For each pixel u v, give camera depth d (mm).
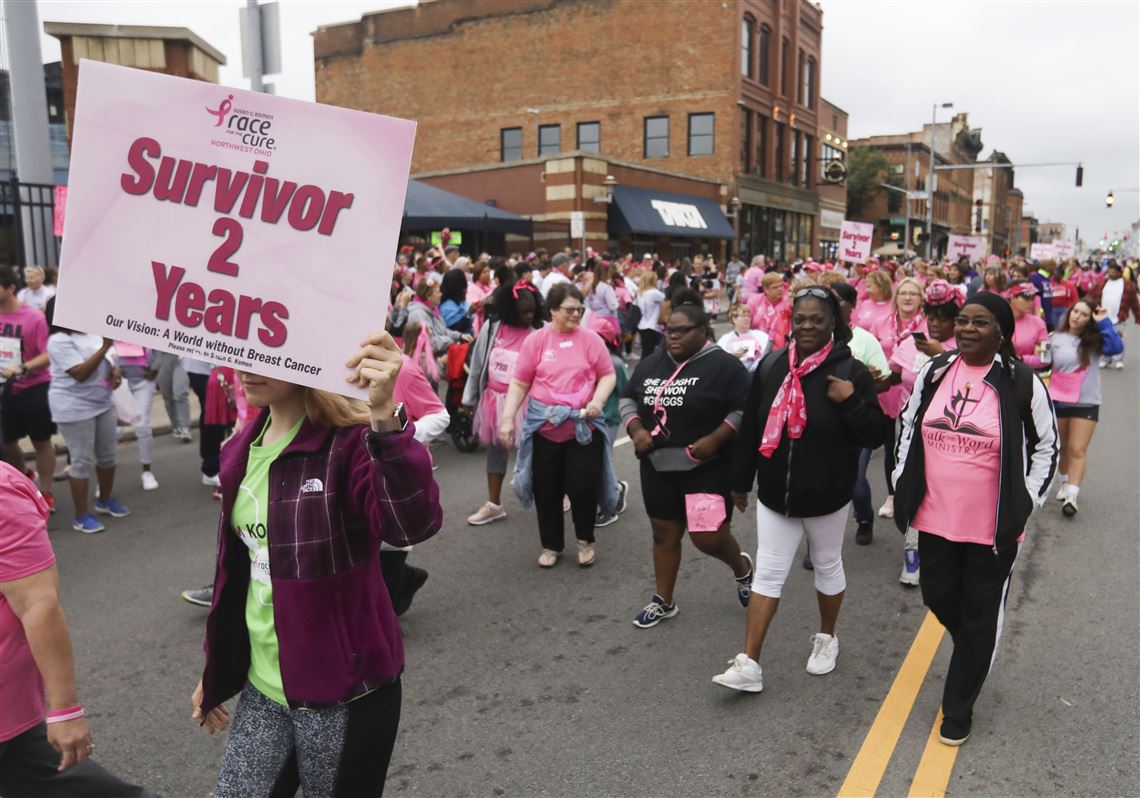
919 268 14695
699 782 3324
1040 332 6801
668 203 31953
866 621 4832
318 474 2039
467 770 3414
